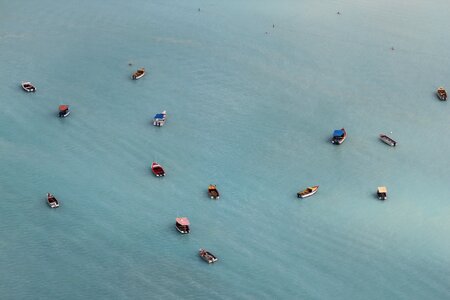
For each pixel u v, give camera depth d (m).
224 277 139.25
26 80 191.50
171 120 180.75
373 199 160.00
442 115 187.50
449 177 167.12
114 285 136.50
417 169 169.25
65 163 165.62
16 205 153.50
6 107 182.25
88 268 139.88
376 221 154.00
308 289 137.75
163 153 170.25
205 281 138.25
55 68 196.88
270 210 156.00
